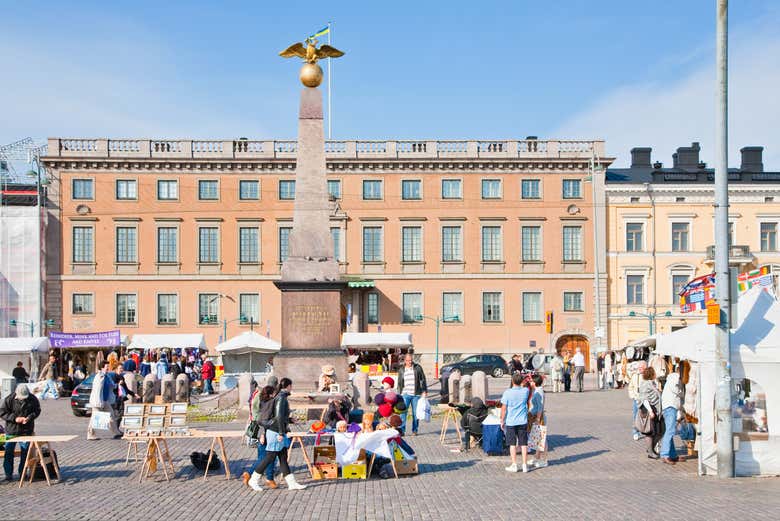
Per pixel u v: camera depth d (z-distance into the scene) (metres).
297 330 30.78
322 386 27.58
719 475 17.92
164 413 18.52
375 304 71.06
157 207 70.25
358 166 71.19
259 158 70.25
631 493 15.91
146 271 70.12
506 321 71.06
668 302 71.50
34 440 17.12
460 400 30.64
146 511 14.48
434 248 71.25
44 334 68.69
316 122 32.12
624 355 50.16
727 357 18.05
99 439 24.91
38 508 14.74
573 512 14.02
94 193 70.06
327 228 31.58
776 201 72.69
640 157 79.06
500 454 21.41
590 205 71.56
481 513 14.05
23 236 68.25
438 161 70.94
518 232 71.44
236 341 47.41
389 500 15.43
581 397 41.03
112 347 57.25
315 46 32.47
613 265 71.62
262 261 70.62
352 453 17.75
